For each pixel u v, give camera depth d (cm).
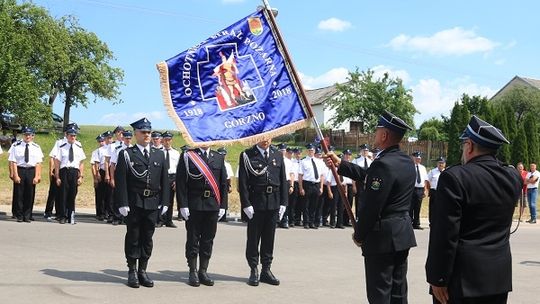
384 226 532
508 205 403
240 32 689
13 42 3747
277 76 673
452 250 389
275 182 827
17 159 1348
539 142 3928
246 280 841
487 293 389
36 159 1368
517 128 3644
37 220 1406
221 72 682
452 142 3419
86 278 792
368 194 529
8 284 732
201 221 804
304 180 1603
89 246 1047
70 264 880
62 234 1176
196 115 670
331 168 610
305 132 4878
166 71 673
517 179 414
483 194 394
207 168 797
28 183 1355
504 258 399
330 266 984
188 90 677
